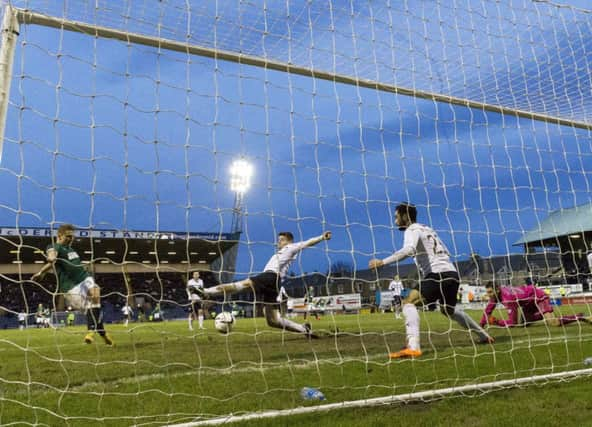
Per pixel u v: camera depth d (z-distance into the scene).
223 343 6.86
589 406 2.71
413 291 5.01
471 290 13.32
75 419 2.64
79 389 3.51
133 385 3.60
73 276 6.75
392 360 4.60
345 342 6.66
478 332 5.94
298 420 2.57
